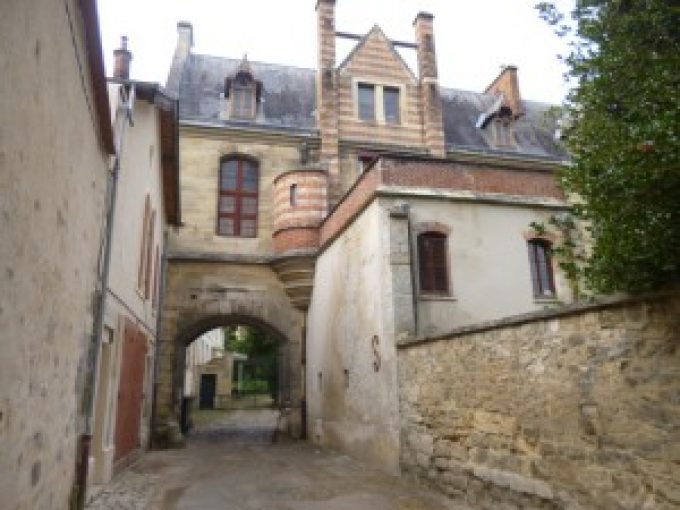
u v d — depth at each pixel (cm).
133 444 1159
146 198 1170
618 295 521
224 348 5000
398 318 1058
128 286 982
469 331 793
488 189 1241
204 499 834
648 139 377
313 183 1728
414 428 955
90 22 489
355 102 2011
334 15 2062
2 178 325
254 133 1917
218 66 2216
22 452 416
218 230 1848
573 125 510
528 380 664
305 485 941
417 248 1159
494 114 2209
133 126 957
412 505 789
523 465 665
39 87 383
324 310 1547
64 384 557
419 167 1199
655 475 484
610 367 541
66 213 510
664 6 447
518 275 1213
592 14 498
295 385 1722
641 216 404
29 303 407
